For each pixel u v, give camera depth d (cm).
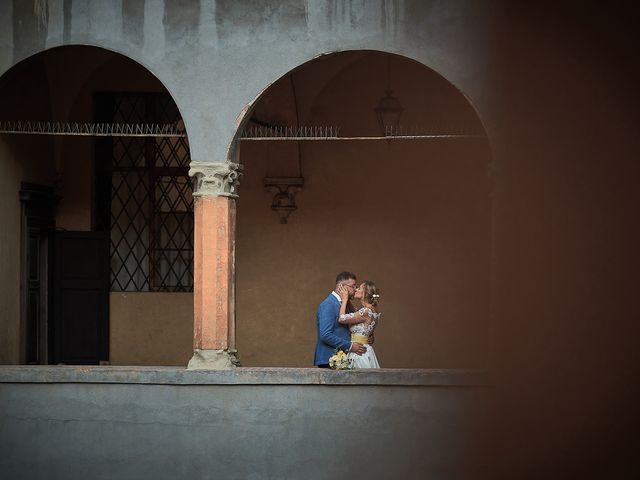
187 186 1878
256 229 1862
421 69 1823
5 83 1466
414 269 1850
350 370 1384
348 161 1858
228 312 1428
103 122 1864
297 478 1385
